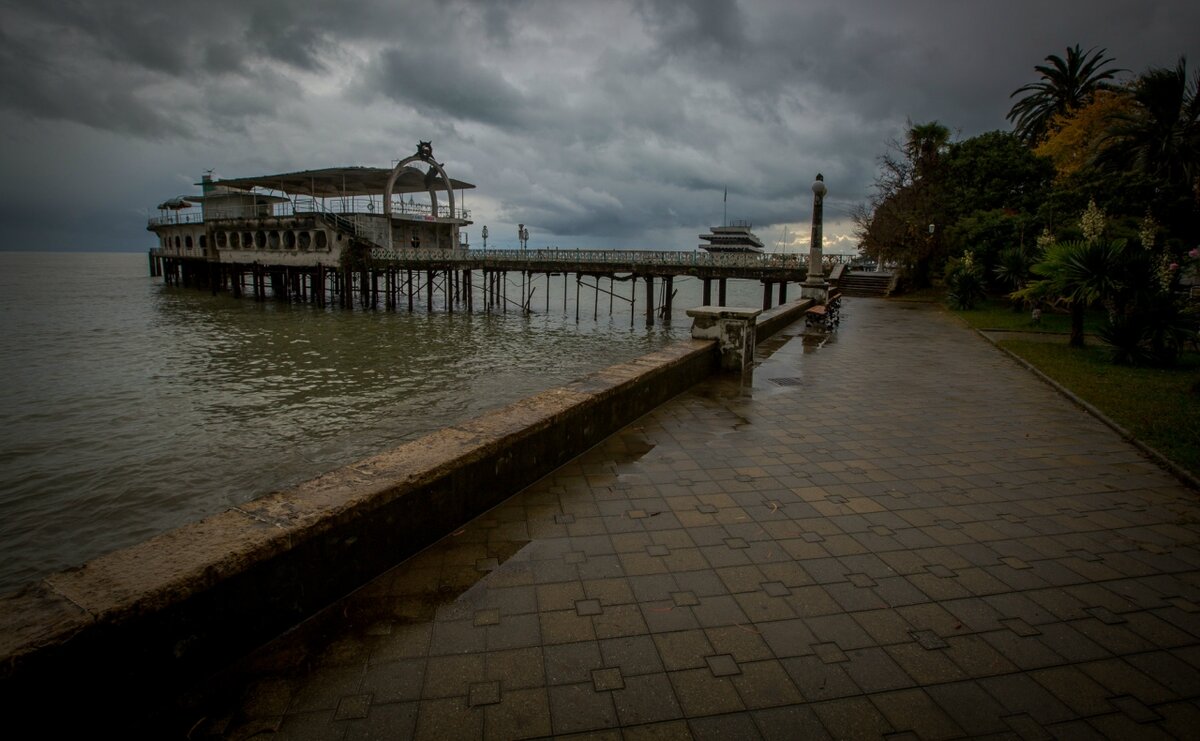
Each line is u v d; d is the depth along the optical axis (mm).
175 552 2438
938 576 3314
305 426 13875
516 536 3703
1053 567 3428
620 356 25203
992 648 2707
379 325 35344
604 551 3533
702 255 33062
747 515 4074
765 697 2385
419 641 2676
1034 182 27125
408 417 14719
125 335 29297
